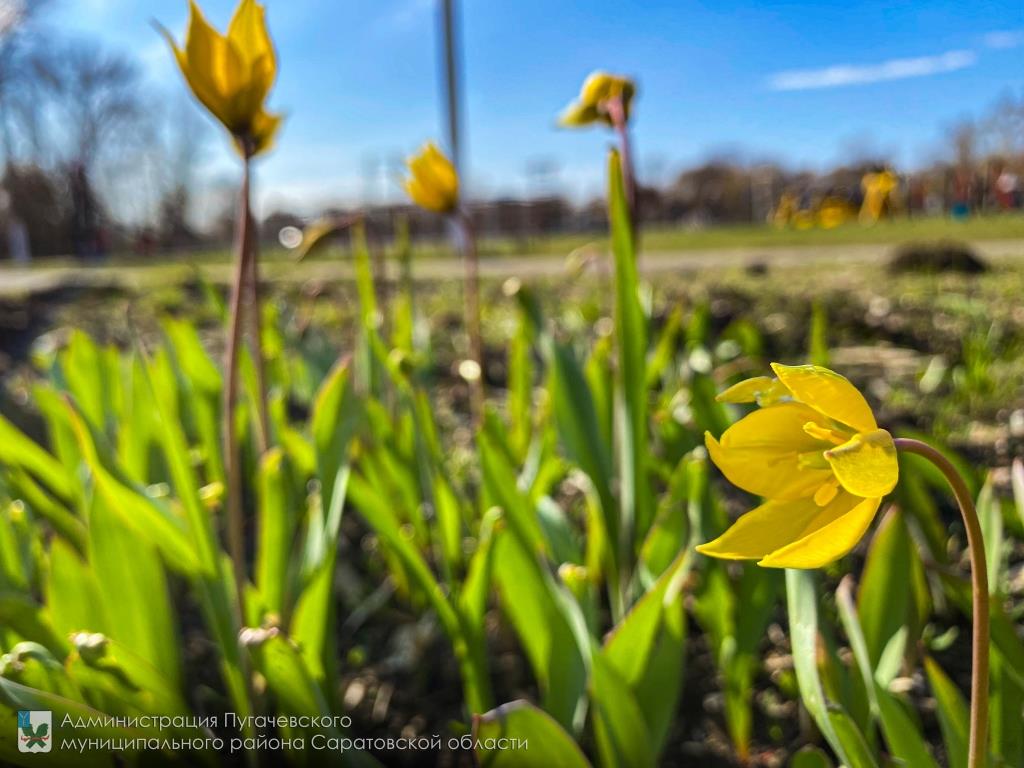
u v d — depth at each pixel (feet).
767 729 0.93
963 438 1.69
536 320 1.24
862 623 0.71
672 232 17.56
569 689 0.76
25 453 1.06
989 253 6.24
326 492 0.87
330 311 3.62
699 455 0.86
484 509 1.13
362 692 1.02
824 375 0.39
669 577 0.67
